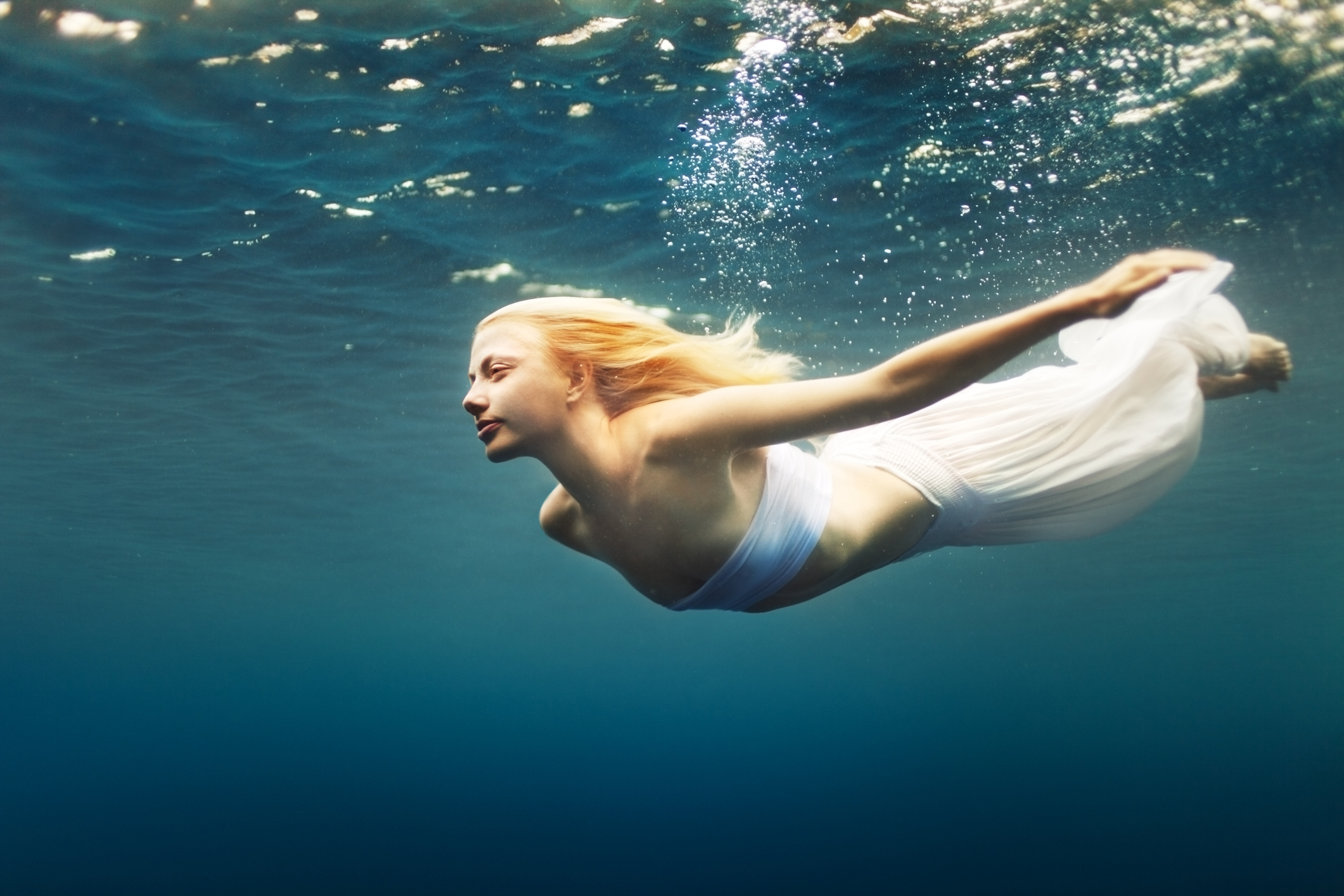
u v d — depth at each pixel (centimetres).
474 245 904
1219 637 5347
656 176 790
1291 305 1041
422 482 1880
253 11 605
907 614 3956
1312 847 3111
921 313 1059
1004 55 645
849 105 695
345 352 1180
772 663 6406
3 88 666
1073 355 279
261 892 3070
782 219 857
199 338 1120
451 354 1196
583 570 2988
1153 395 252
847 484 247
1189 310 239
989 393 274
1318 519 2370
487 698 9631
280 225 855
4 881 3241
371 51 639
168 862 3775
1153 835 3859
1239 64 654
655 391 223
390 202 821
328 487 1914
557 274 970
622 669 6944
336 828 5409
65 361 1190
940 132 728
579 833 5453
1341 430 1559
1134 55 645
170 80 659
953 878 3142
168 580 3189
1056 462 255
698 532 216
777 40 634
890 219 855
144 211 827
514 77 667
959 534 268
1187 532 2438
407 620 4294
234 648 5416
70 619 4197
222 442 1575
